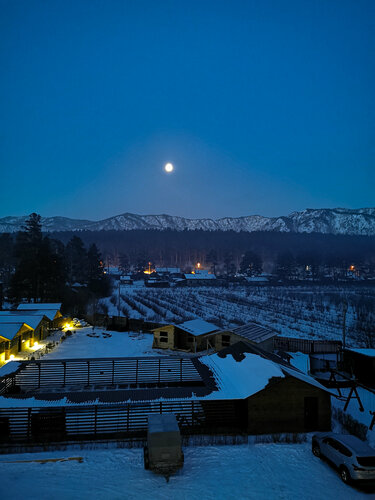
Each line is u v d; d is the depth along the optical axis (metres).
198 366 24.59
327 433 15.30
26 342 37.56
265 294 114.31
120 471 13.88
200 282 151.75
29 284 66.44
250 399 17.75
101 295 99.75
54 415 16.73
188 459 14.95
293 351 37.03
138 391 19.73
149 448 13.42
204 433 17.27
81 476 13.45
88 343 41.47
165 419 14.72
